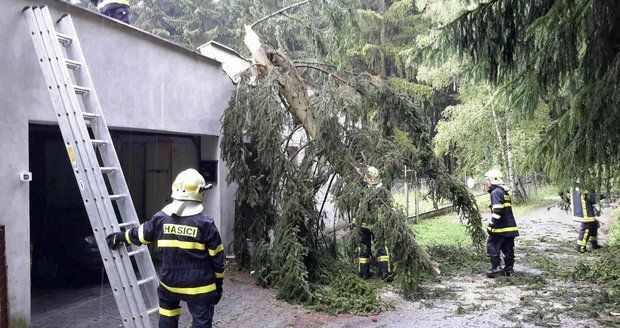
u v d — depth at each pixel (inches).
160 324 148.3
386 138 294.7
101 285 257.0
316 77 327.9
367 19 802.8
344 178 257.9
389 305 224.7
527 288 256.7
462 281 275.0
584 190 185.0
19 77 177.9
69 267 253.1
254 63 299.1
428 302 233.0
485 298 239.3
